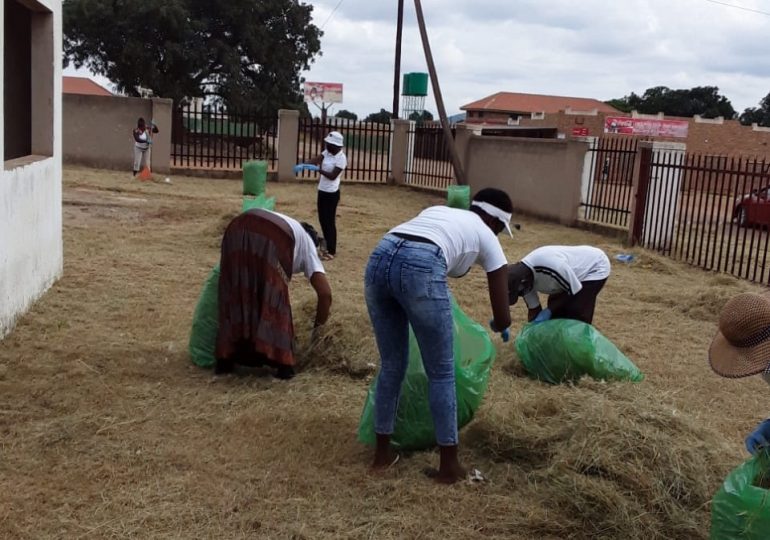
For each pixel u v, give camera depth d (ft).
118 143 69.77
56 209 24.72
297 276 27.89
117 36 115.14
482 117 279.69
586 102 295.07
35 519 10.93
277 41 124.26
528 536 11.14
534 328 18.11
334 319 18.51
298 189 64.23
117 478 12.25
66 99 68.23
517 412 13.92
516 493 12.14
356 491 12.23
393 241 11.87
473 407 13.58
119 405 15.16
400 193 67.92
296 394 16.14
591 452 12.00
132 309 22.39
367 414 13.80
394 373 12.65
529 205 54.24
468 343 14.14
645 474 11.58
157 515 11.19
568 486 11.66
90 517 11.07
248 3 117.50
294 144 69.82
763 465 9.84
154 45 117.39
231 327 16.84
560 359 17.26
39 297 22.49
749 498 9.34
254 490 12.09
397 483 12.41
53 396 15.40
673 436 12.52
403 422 13.51
